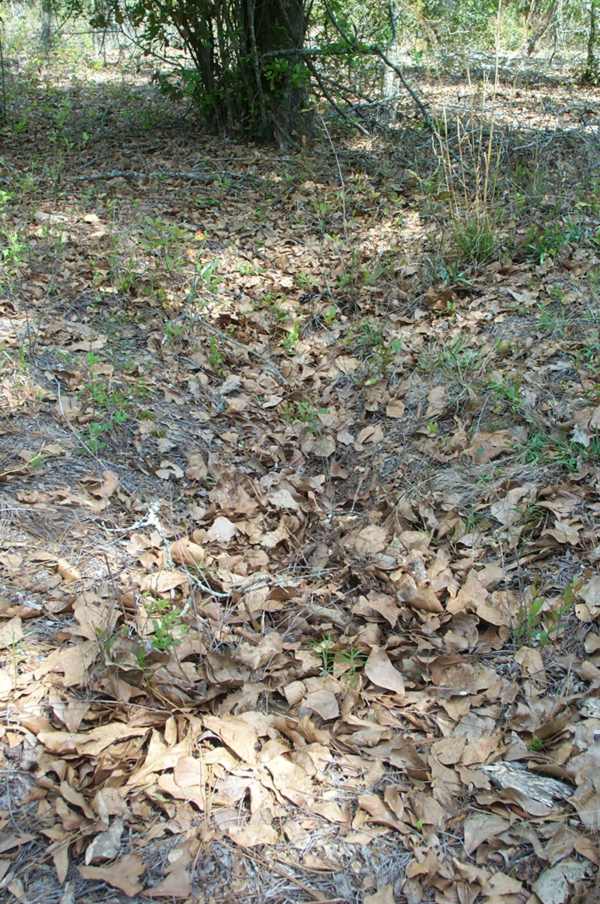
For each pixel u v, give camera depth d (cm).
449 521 332
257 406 427
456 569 308
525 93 1070
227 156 806
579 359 411
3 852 203
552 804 222
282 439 398
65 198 655
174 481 360
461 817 220
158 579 292
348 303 519
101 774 219
